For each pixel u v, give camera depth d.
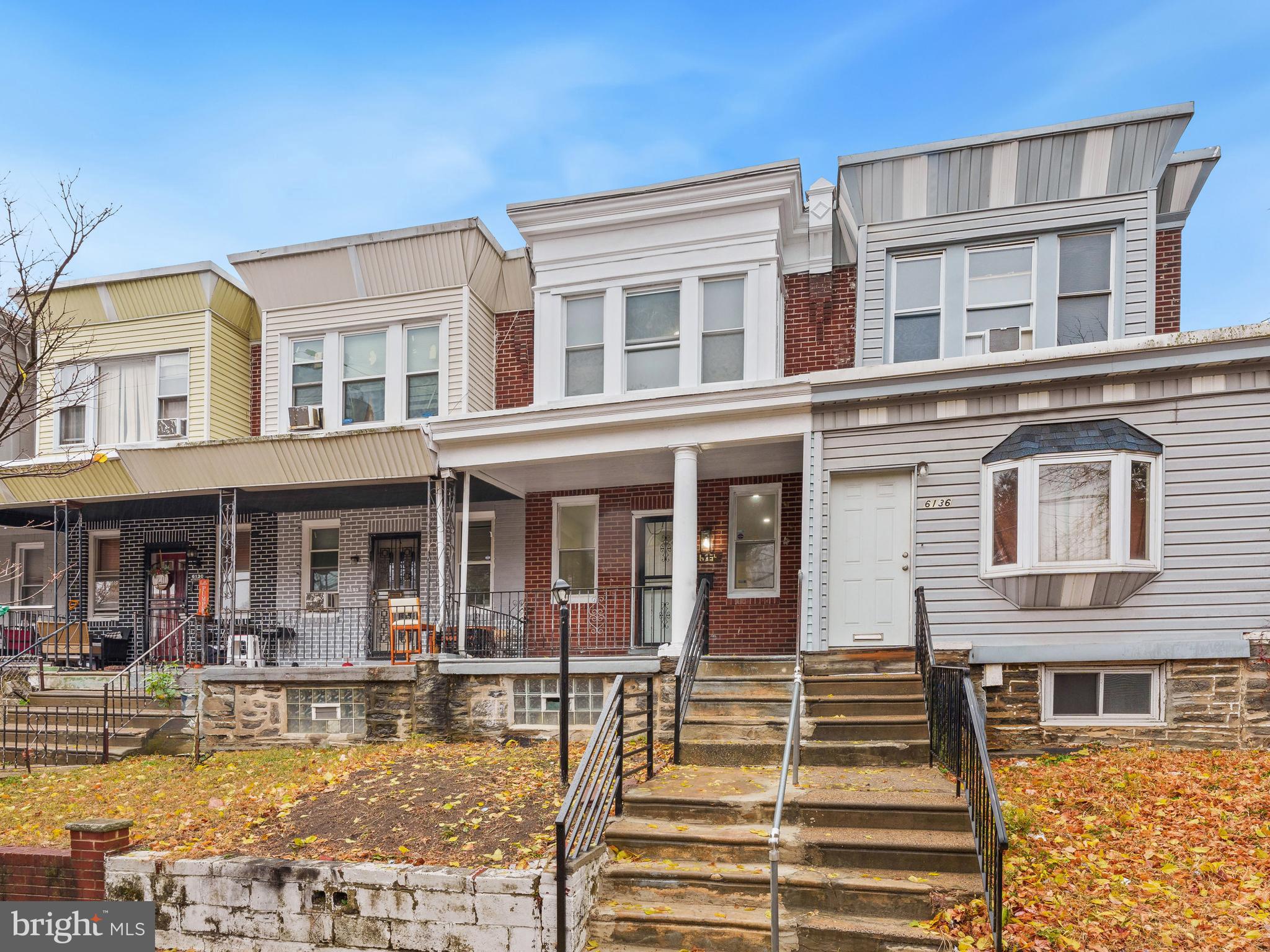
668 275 12.24
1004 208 11.52
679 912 5.70
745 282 11.98
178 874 6.25
